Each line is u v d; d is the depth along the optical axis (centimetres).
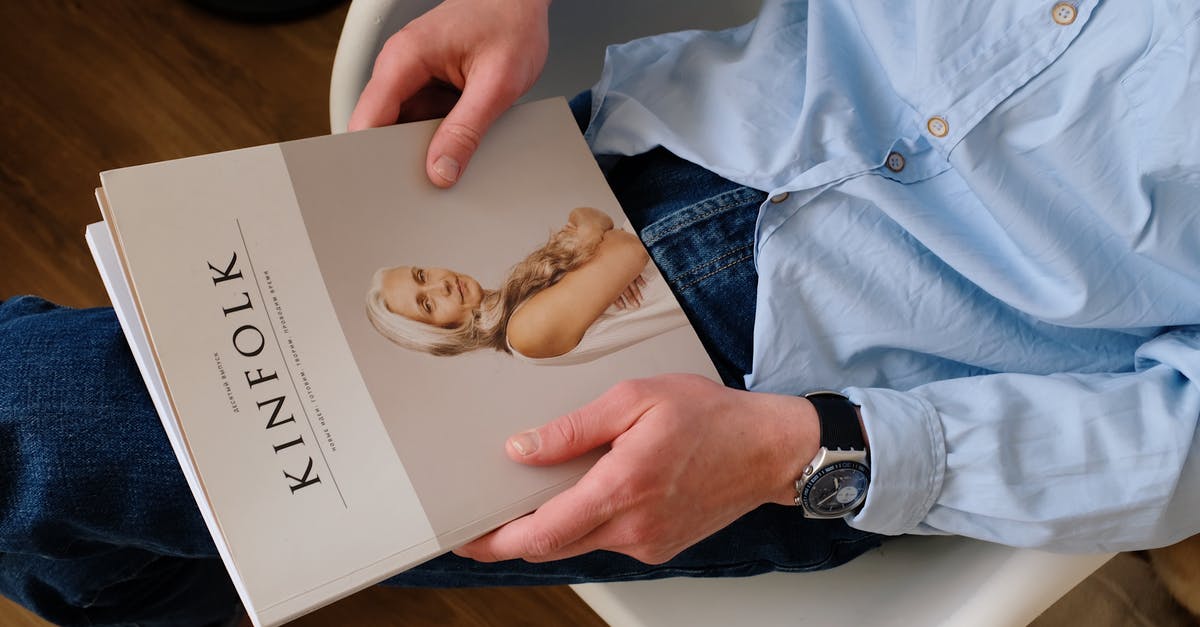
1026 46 58
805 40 69
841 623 65
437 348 55
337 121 72
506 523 53
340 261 55
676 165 68
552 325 59
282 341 52
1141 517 57
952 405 59
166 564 71
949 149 60
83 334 57
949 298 63
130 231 51
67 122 112
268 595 47
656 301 62
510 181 61
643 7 80
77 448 53
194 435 49
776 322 62
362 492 50
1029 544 58
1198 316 60
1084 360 65
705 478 55
